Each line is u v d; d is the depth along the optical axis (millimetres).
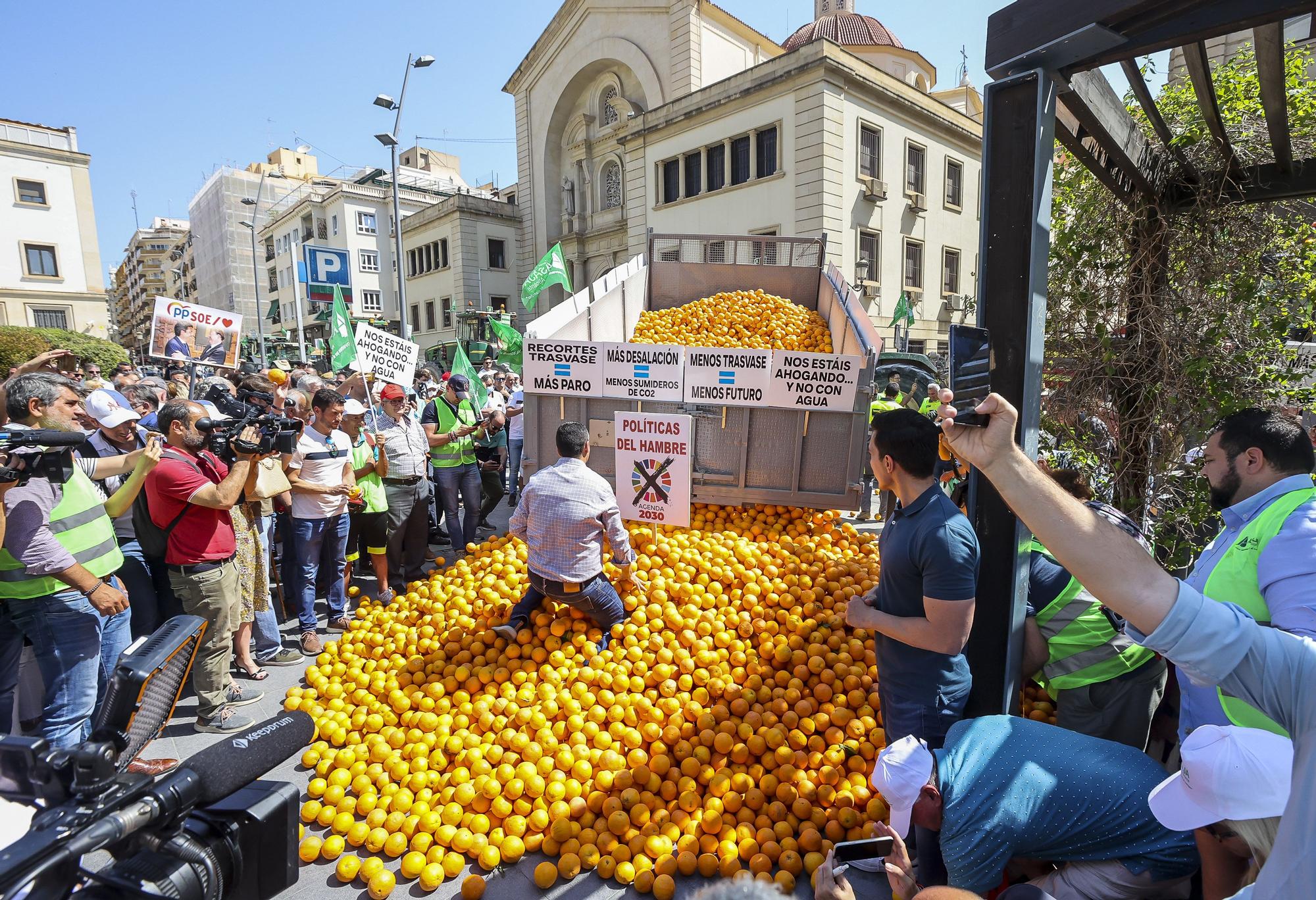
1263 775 1342
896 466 2691
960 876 2127
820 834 2975
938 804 2154
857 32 32125
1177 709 3324
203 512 3854
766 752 3318
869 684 3625
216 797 1484
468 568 5285
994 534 2793
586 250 31766
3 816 1409
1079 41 2223
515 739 3412
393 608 5148
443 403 6922
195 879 1379
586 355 5320
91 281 35969
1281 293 4258
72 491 3393
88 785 1247
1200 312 4168
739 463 5246
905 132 23594
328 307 28141
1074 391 4383
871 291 22344
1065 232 4438
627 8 26547
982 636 2852
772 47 27969
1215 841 1701
